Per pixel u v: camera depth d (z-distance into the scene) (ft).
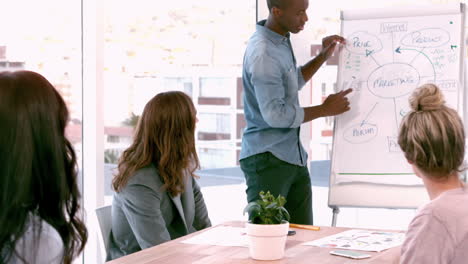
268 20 10.62
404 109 11.12
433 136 5.50
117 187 8.38
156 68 12.33
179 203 8.61
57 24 11.27
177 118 8.34
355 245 6.97
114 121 11.76
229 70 13.47
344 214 13.99
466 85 11.53
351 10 11.63
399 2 13.21
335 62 13.19
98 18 11.31
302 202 11.02
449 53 11.07
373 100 11.30
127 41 11.87
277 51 10.39
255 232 6.41
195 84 12.96
